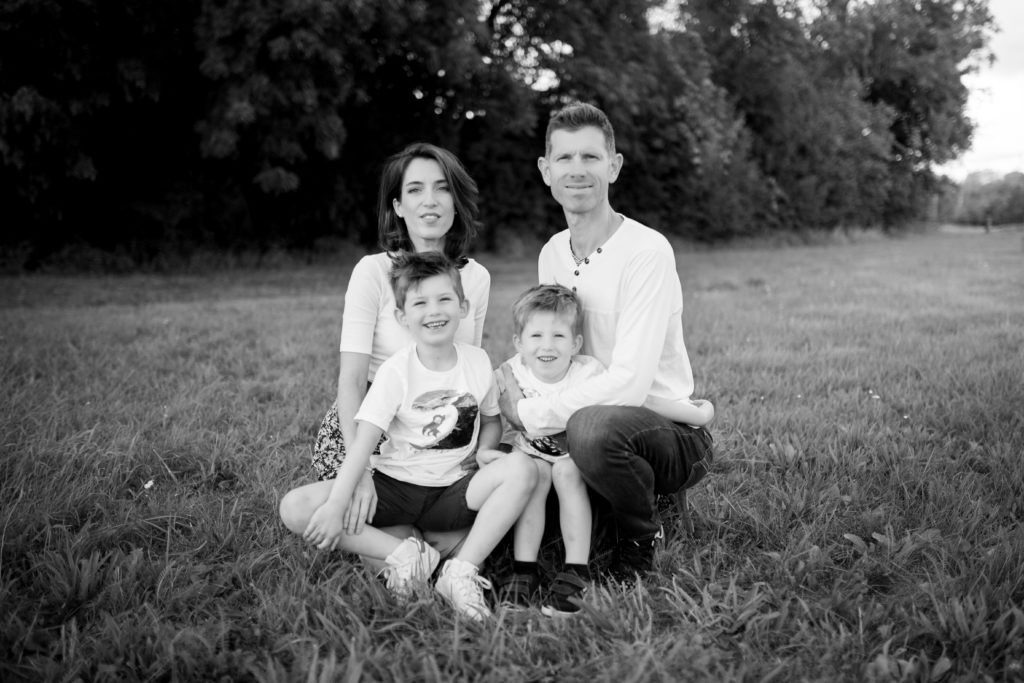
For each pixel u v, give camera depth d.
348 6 11.25
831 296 8.71
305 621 1.83
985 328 5.85
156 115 12.82
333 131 12.48
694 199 23.78
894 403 3.70
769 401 3.84
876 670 1.61
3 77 10.52
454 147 16.61
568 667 1.68
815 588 2.03
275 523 2.43
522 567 2.06
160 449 3.01
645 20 18.88
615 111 18.25
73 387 3.97
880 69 32.34
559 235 2.47
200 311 7.64
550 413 2.11
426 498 2.15
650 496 2.07
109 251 13.21
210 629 1.84
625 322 2.15
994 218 54.59
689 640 1.76
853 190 30.02
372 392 2.10
